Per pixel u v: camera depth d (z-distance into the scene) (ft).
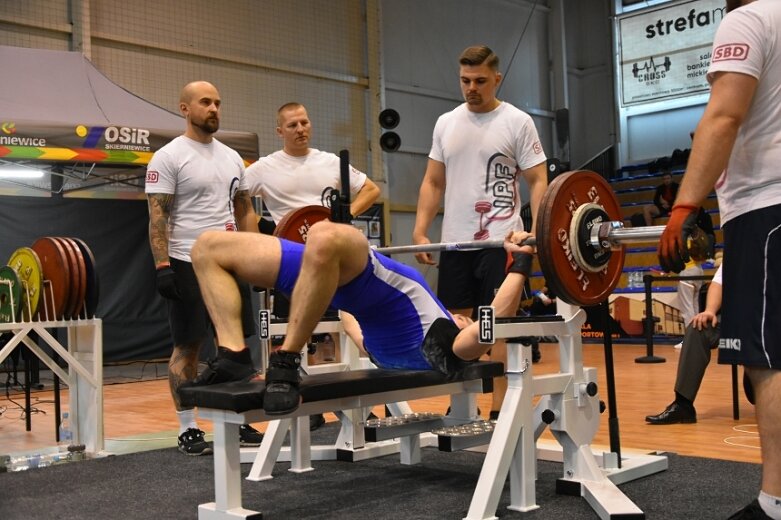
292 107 12.12
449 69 36.58
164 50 27.04
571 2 43.29
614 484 8.00
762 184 5.43
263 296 11.44
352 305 7.35
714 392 15.85
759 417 5.50
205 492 8.63
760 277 5.37
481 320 6.99
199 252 6.98
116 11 25.93
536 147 10.28
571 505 7.56
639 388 16.92
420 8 35.55
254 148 19.71
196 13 27.86
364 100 33.09
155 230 10.69
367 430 8.00
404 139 34.68
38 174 22.25
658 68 40.22
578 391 7.97
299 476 9.36
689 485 8.24
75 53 19.51
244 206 11.96
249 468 10.00
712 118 5.42
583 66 43.60
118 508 7.97
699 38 38.99
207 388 6.58
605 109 42.91
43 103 17.90
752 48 5.37
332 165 12.40
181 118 19.70
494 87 10.33
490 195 10.32
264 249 6.82
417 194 35.27
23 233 22.91
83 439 11.43
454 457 10.36
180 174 10.91
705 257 5.77
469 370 7.91
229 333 6.84
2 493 8.76
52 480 9.38
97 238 23.99
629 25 40.91
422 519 7.30
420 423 8.43
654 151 41.83
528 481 7.46
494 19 38.78
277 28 30.17
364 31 33.14
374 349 7.98
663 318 28.02
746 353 5.41
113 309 24.14
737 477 8.57
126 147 18.12
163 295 10.63
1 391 20.53
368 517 7.42
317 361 14.82
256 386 6.61
